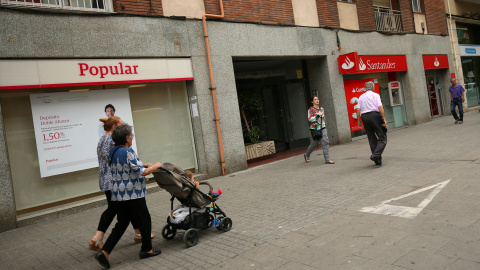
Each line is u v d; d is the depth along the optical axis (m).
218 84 10.14
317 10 13.20
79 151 7.97
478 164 6.95
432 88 19.11
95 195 8.29
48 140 7.60
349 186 6.78
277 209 5.88
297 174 8.70
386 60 15.71
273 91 13.51
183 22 9.57
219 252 4.34
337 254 3.82
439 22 19.05
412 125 16.89
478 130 11.60
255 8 11.28
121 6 8.60
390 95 16.16
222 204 6.64
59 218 7.29
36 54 7.32
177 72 9.41
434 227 4.19
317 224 4.88
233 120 10.37
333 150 12.07
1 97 7.25
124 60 8.52
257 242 4.51
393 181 6.70
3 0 7.20
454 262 3.31
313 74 13.88
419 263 3.38
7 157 6.88
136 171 4.28
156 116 9.36
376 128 8.20
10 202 6.82
